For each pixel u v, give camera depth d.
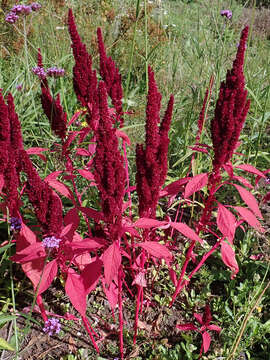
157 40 2.21
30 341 0.98
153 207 0.78
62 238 0.74
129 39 2.36
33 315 1.05
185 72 2.06
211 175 0.87
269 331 0.97
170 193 0.89
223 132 0.77
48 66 1.97
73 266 1.15
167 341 1.00
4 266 1.09
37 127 1.67
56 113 1.03
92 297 1.13
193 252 1.25
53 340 0.99
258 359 0.93
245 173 1.55
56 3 2.28
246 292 1.08
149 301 1.09
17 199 0.81
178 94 1.95
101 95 0.60
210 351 0.96
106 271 0.65
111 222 0.71
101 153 0.64
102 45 1.00
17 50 2.19
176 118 1.81
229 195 1.54
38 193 0.68
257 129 1.86
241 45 0.71
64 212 1.29
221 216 0.80
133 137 1.69
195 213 1.43
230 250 0.88
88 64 0.96
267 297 1.07
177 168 1.63
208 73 1.67
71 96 1.91
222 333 0.99
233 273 0.97
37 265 0.76
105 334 1.01
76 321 1.04
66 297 1.11
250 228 1.32
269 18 2.33
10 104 0.80
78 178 1.39
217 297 1.13
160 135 0.74
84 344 0.99
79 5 2.47
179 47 1.90
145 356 0.97
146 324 1.05
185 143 1.49
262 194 1.47
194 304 1.10
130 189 0.89
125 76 2.27
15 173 0.77
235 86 0.74
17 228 0.76
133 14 2.28
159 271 1.17
